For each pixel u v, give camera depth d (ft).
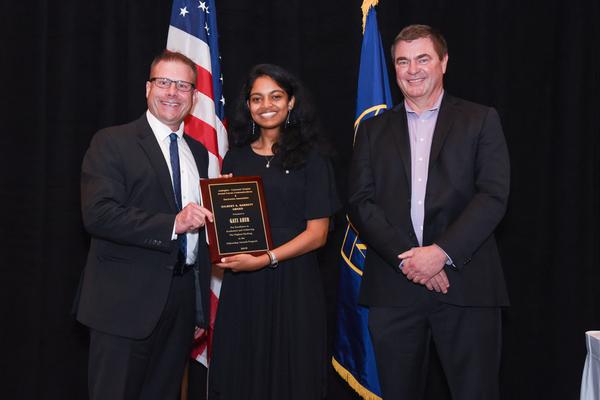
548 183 13.07
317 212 9.52
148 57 12.51
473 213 8.56
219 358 9.56
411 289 8.98
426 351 9.33
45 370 12.25
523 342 13.16
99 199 8.32
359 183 9.27
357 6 12.89
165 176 8.74
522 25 13.05
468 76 12.98
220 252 9.00
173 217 8.32
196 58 11.58
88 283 8.70
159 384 9.05
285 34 12.70
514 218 13.08
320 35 13.04
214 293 11.29
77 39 12.33
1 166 11.97
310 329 9.47
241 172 9.82
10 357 12.08
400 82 9.18
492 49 13.01
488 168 8.82
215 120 11.59
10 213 12.02
